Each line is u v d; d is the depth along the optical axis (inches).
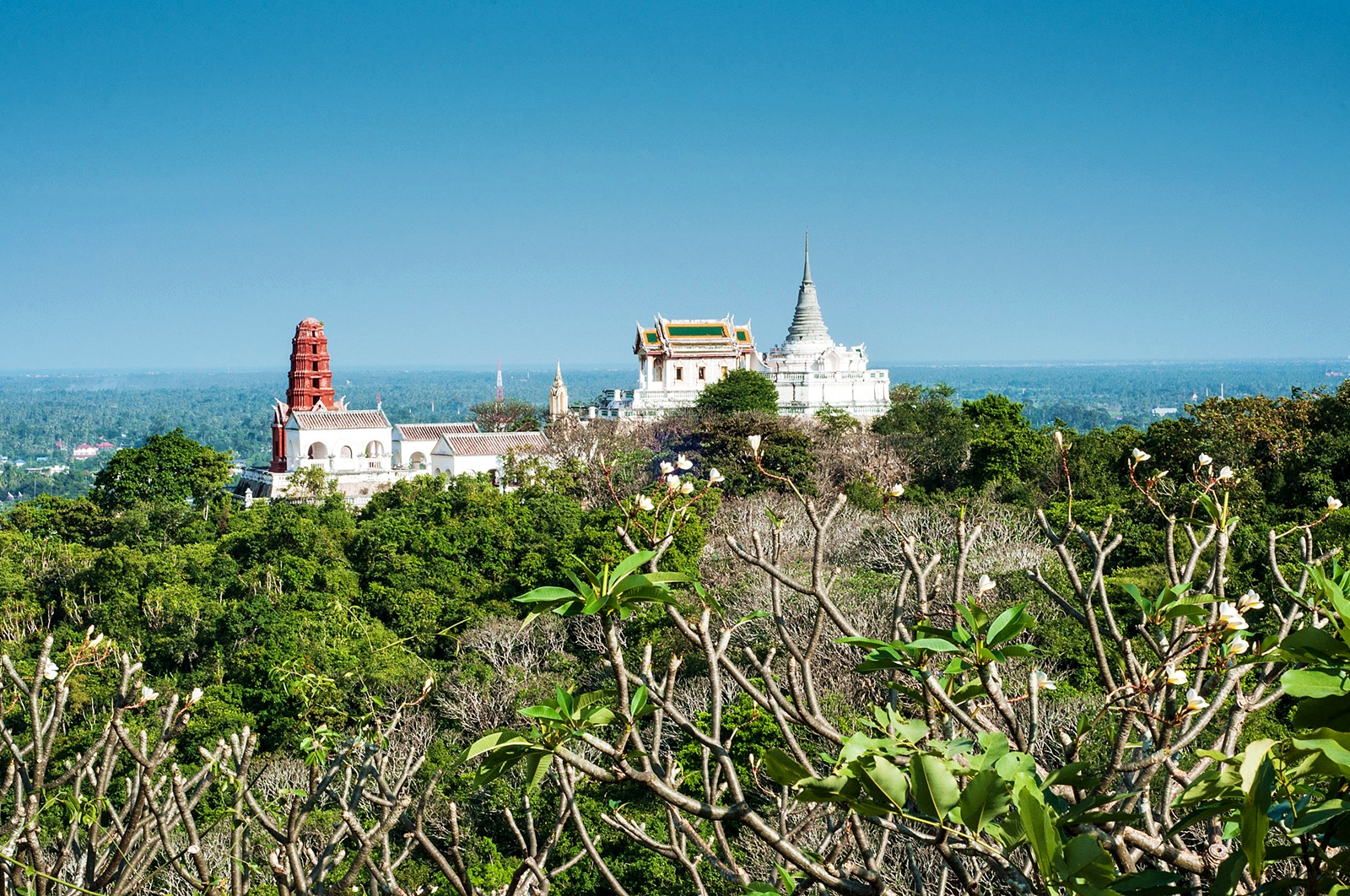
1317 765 349.1
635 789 1943.9
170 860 506.0
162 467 4702.3
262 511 4389.8
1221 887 342.6
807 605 2094.0
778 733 1697.8
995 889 892.0
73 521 4335.6
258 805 552.7
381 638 2790.4
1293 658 382.3
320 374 5900.6
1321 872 383.6
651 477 4286.4
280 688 2304.4
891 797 356.5
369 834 514.3
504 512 3567.9
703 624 445.7
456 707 2347.4
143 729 516.1
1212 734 1200.8
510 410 7854.3
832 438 4274.1
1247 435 3506.4
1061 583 2123.5
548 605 396.5
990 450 3703.3
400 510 3816.4
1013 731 415.8
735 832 1694.1
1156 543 2267.5
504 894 518.0
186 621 2883.9
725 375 5590.6
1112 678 449.4
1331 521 2201.0
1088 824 378.3
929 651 436.1
